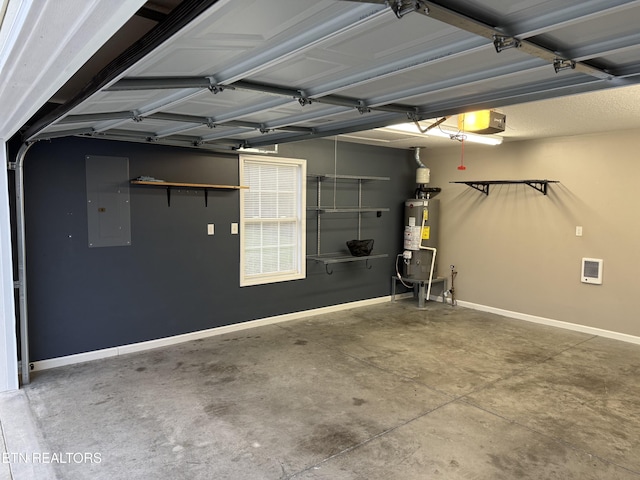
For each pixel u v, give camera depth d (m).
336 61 1.95
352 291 6.41
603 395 3.50
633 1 1.32
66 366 4.02
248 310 5.31
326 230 6.01
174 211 4.64
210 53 1.80
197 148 4.74
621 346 4.76
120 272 4.32
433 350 4.56
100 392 3.47
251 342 4.77
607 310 5.08
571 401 3.39
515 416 3.14
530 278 5.75
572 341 4.91
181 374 3.86
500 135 5.29
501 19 1.54
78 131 3.47
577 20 1.44
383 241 6.74
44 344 3.94
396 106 2.77
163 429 2.92
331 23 1.54
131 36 2.12
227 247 5.07
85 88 2.02
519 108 3.76
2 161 3.45
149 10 1.82
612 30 1.61
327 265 6.07
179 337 4.75
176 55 1.80
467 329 5.35
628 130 4.82
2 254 3.45
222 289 5.07
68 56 1.46
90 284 4.16
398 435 2.87
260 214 5.40
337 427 2.97
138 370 3.94
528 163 5.70
